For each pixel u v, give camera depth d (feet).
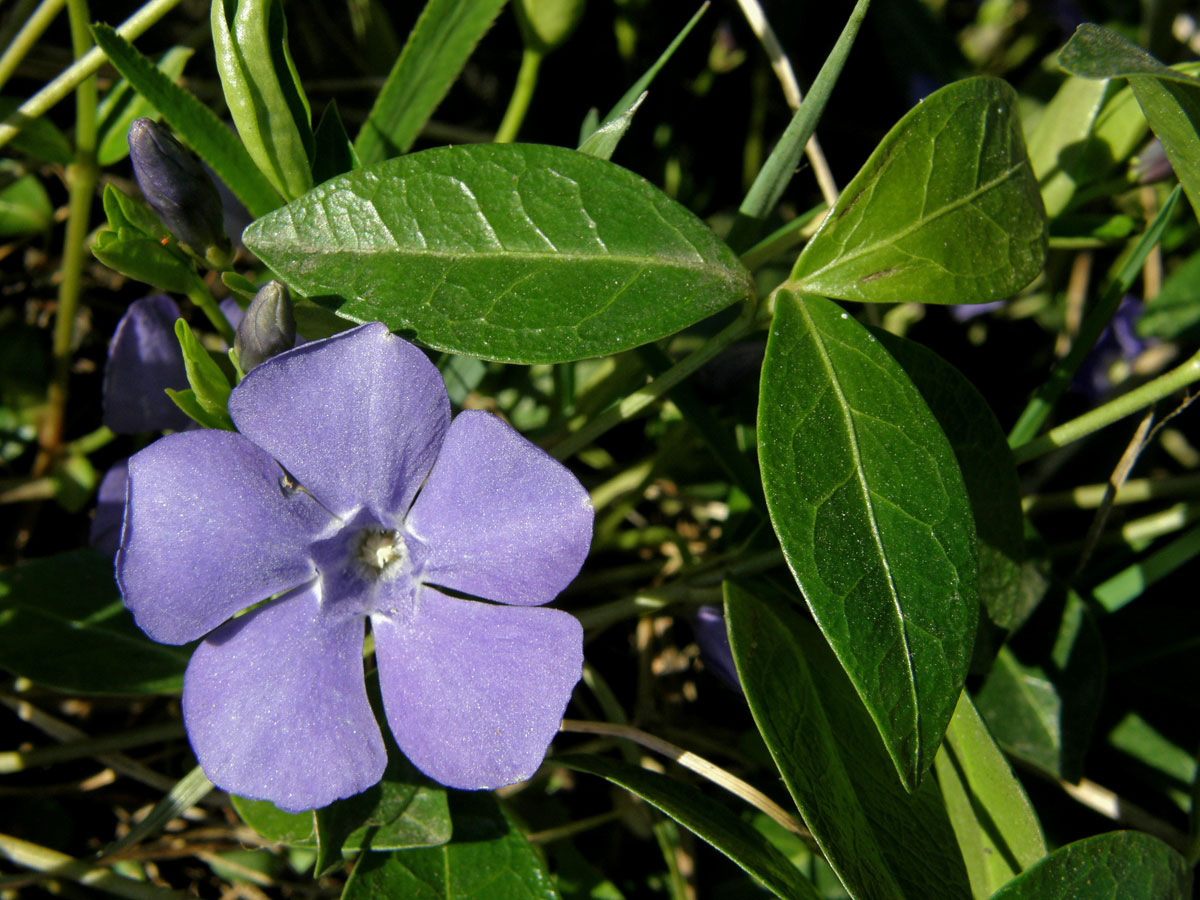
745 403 0.34
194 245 0.27
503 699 0.23
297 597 0.24
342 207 0.25
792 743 0.25
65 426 0.39
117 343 0.31
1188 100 0.25
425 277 0.24
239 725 0.23
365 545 0.25
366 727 0.24
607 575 0.38
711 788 0.35
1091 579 0.37
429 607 0.24
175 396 0.25
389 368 0.22
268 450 0.23
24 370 0.38
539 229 0.25
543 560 0.23
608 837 0.35
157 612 0.22
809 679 0.27
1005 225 0.24
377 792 0.26
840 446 0.23
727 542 0.35
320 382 0.22
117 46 0.26
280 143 0.27
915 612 0.22
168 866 0.34
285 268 0.24
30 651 0.30
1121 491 0.37
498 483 0.23
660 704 0.37
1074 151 0.36
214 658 0.23
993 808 0.26
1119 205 0.39
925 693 0.21
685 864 0.33
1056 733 0.32
